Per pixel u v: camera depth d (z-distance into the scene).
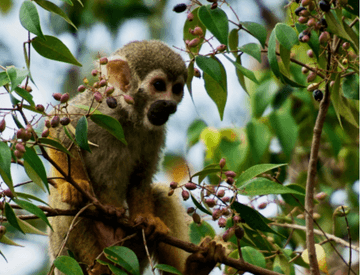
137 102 10.77
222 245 9.30
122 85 10.83
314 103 12.18
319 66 8.34
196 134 13.18
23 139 6.16
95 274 9.12
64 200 9.18
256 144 11.39
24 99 6.46
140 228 9.01
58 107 6.93
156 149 11.23
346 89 8.05
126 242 9.87
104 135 10.39
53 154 9.61
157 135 11.20
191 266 9.38
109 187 10.67
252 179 7.05
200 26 8.77
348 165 13.42
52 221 10.47
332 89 7.73
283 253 8.45
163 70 10.73
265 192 6.87
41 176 6.30
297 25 7.48
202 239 9.95
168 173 18.27
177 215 11.05
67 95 6.77
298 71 11.84
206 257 9.05
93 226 9.55
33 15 6.26
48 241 11.31
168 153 19.05
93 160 10.41
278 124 11.52
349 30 7.88
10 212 6.30
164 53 10.92
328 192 13.31
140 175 11.05
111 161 10.57
